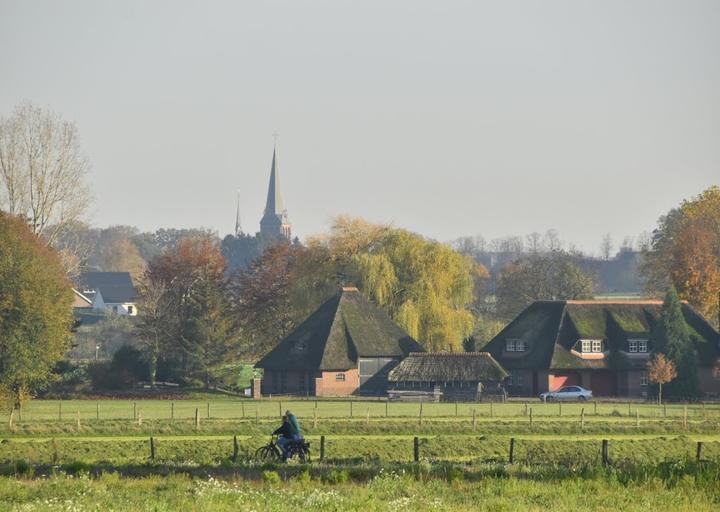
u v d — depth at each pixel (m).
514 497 162.12
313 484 177.75
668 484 175.25
